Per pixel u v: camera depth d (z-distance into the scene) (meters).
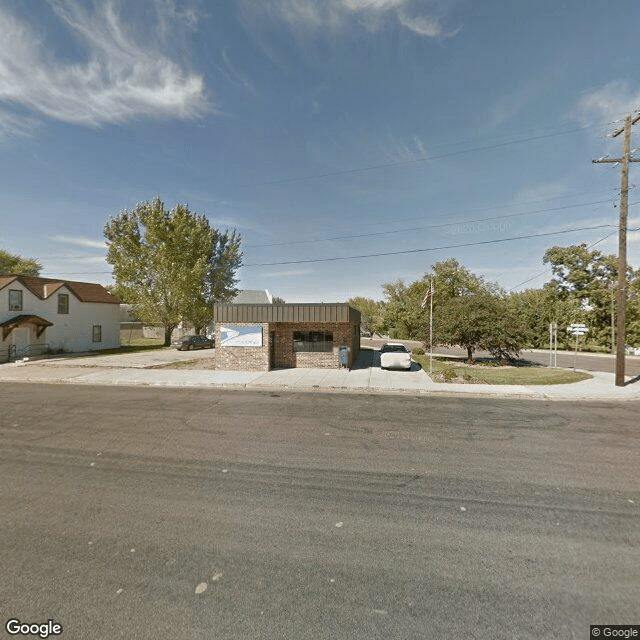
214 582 3.12
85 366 19.69
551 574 3.24
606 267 35.59
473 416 9.30
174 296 32.66
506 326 21.98
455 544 3.71
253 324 17.89
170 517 4.22
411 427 8.20
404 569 3.30
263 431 7.81
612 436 7.57
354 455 6.34
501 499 4.72
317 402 10.96
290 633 2.59
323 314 17.77
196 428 8.02
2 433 7.60
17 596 2.94
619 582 3.14
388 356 18.02
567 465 5.91
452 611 2.80
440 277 47.34
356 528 4.01
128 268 32.88
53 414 9.30
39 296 27.06
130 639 2.54
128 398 11.47
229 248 37.56
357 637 2.55
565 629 2.64
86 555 3.48
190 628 2.63
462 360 25.73
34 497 4.71
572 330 21.28
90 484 5.11
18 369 18.62
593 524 4.11
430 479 5.34
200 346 32.22
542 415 9.47
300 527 4.02
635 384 14.48
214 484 5.13
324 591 3.01
